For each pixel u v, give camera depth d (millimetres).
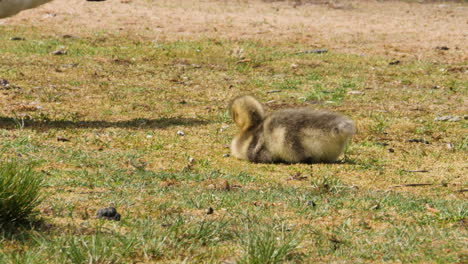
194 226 16078
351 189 21438
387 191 21453
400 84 41344
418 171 24312
